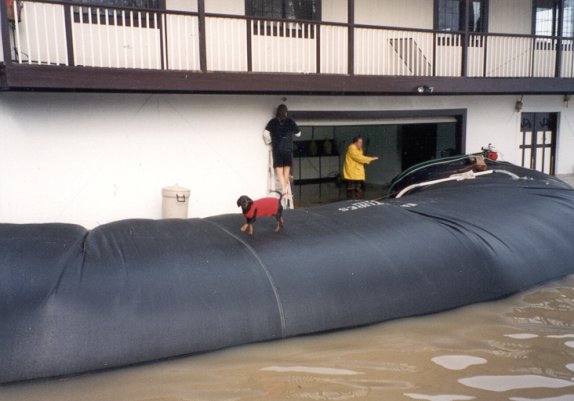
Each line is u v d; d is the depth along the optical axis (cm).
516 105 1515
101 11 1006
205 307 611
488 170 1178
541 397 502
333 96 1228
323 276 678
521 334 647
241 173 1130
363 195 1450
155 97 1030
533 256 839
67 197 976
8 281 588
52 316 562
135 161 1025
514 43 1507
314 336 644
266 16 1186
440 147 1530
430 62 1398
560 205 1000
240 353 600
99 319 572
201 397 509
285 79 1061
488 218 880
